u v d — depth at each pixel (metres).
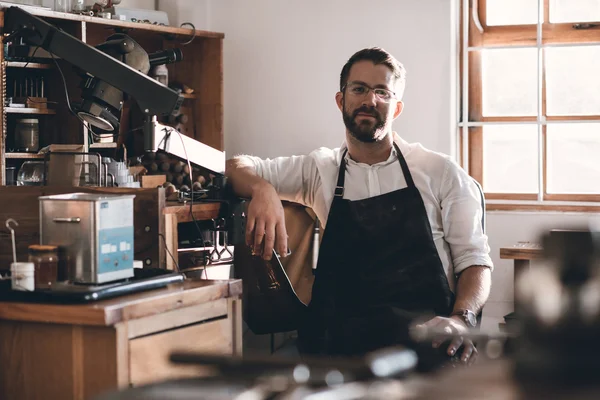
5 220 2.30
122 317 1.73
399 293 2.78
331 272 2.86
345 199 2.94
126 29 4.41
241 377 0.92
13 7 2.40
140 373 1.78
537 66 4.45
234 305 2.08
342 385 0.86
